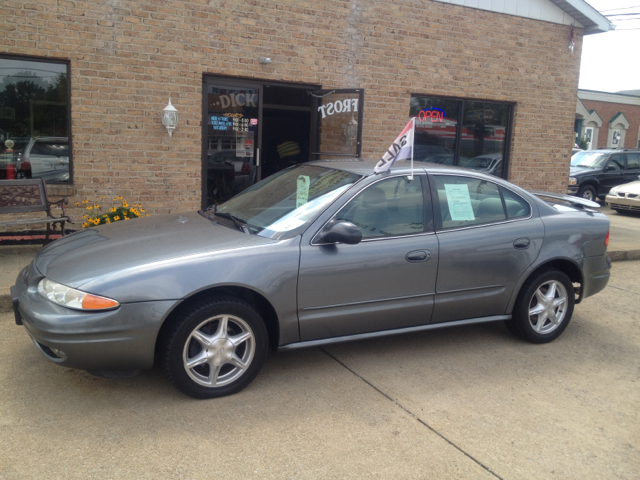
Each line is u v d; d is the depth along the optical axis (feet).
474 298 14.74
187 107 25.16
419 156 31.63
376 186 13.84
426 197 14.32
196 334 11.60
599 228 16.51
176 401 11.87
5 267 20.22
